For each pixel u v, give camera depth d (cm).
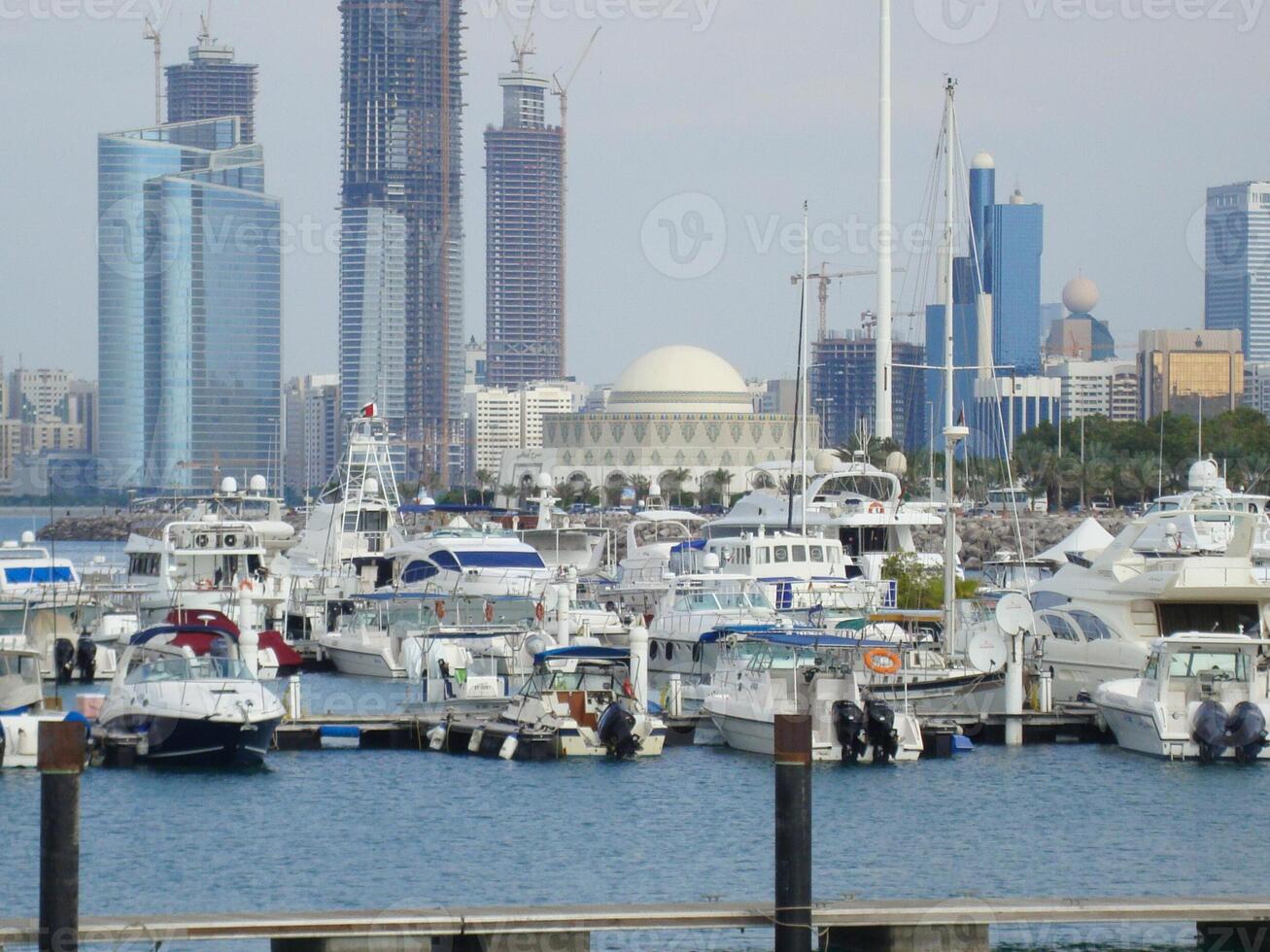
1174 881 8312
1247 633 12350
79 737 6450
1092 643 12719
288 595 17450
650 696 14550
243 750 10569
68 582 16475
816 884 8238
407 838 8969
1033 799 9950
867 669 12238
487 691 12788
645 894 8012
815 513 18888
